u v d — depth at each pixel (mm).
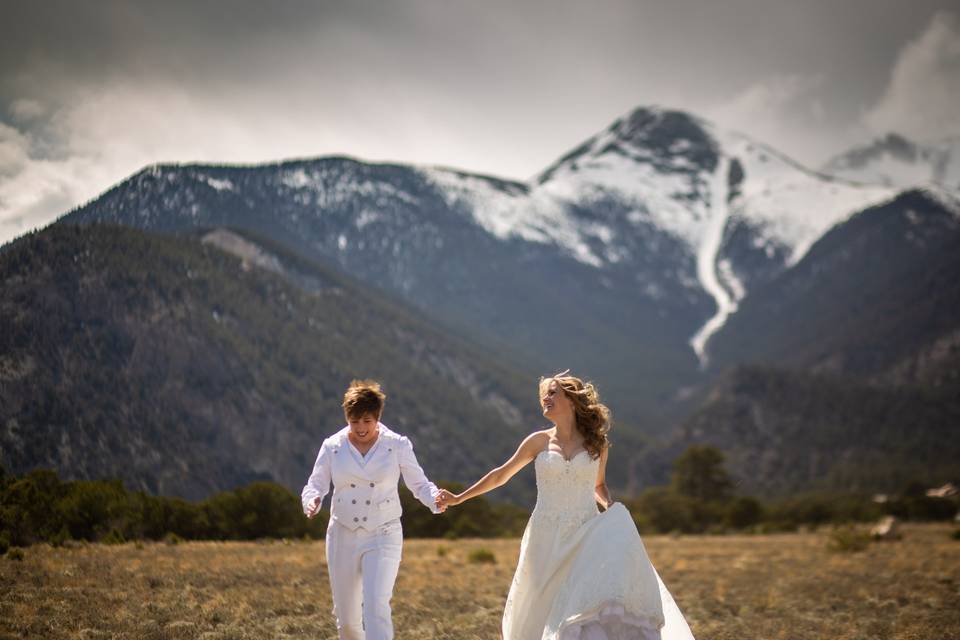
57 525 26469
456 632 11820
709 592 18188
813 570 24797
